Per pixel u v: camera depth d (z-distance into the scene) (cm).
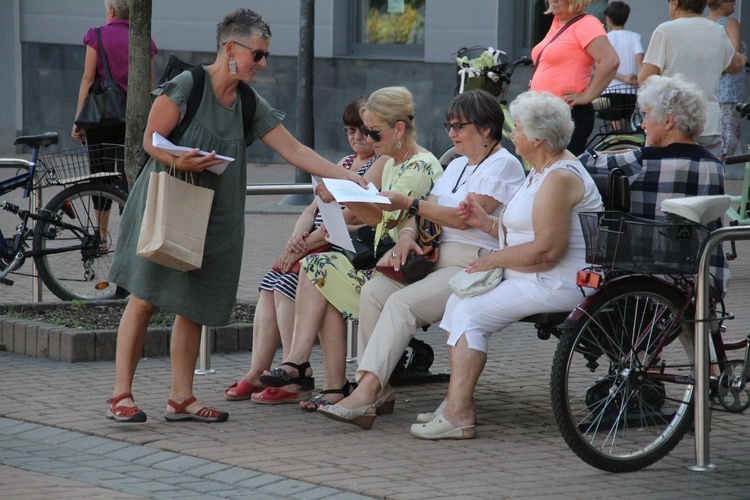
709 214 1440
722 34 2634
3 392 1836
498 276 1579
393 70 4981
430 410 1764
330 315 1766
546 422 1683
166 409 1745
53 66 5759
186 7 5353
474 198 1661
